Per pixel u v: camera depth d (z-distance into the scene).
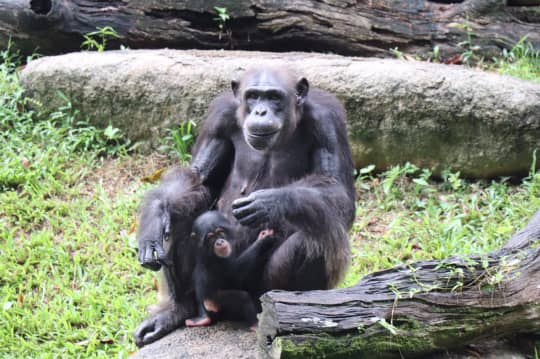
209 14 15.53
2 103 13.81
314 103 8.63
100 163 13.19
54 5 15.09
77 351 9.46
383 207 12.10
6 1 15.08
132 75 13.45
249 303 8.30
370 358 6.97
